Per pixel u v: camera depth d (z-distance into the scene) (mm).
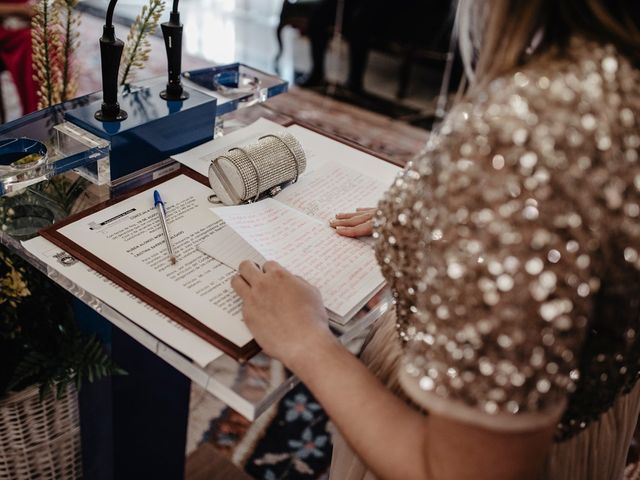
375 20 3668
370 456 558
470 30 593
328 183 1095
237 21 4910
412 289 649
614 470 804
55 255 871
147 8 1218
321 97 3838
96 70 3730
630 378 640
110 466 1290
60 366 1156
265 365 735
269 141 1039
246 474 1623
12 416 1226
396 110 3764
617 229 478
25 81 2592
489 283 460
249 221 919
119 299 811
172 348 748
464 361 476
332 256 902
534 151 457
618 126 477
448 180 487
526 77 486
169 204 994
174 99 1122
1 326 1163
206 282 846
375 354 800
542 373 467
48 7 1187
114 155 1021
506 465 489
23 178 950
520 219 455
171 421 1347
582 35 505
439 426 501
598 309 530
